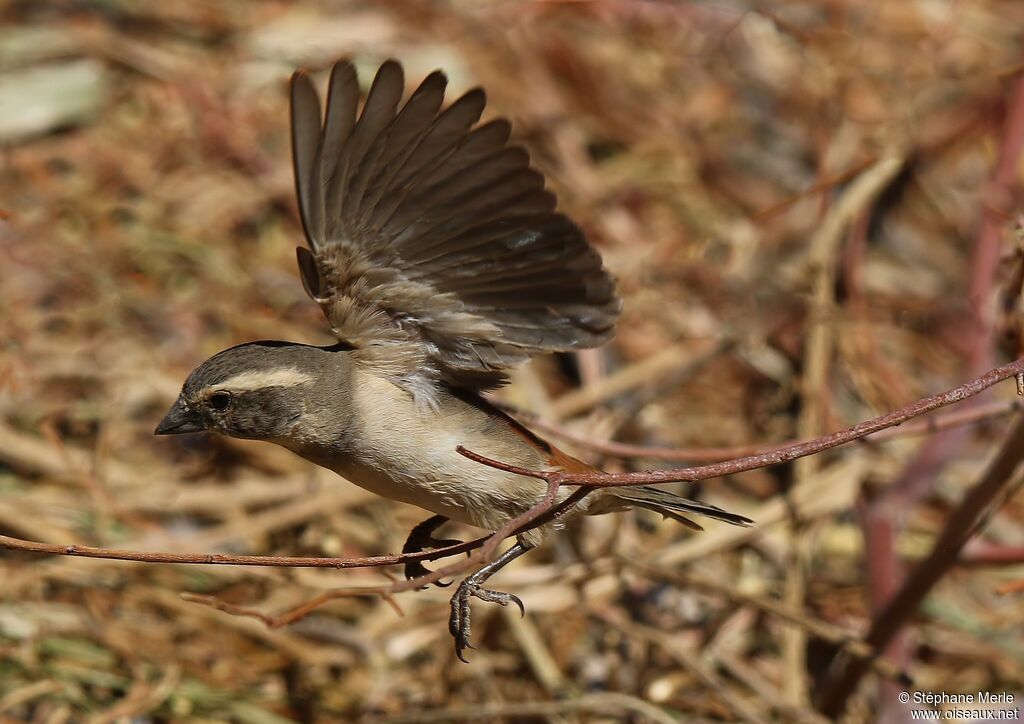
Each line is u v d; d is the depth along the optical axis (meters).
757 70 16.17
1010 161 12.88
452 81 15.26
